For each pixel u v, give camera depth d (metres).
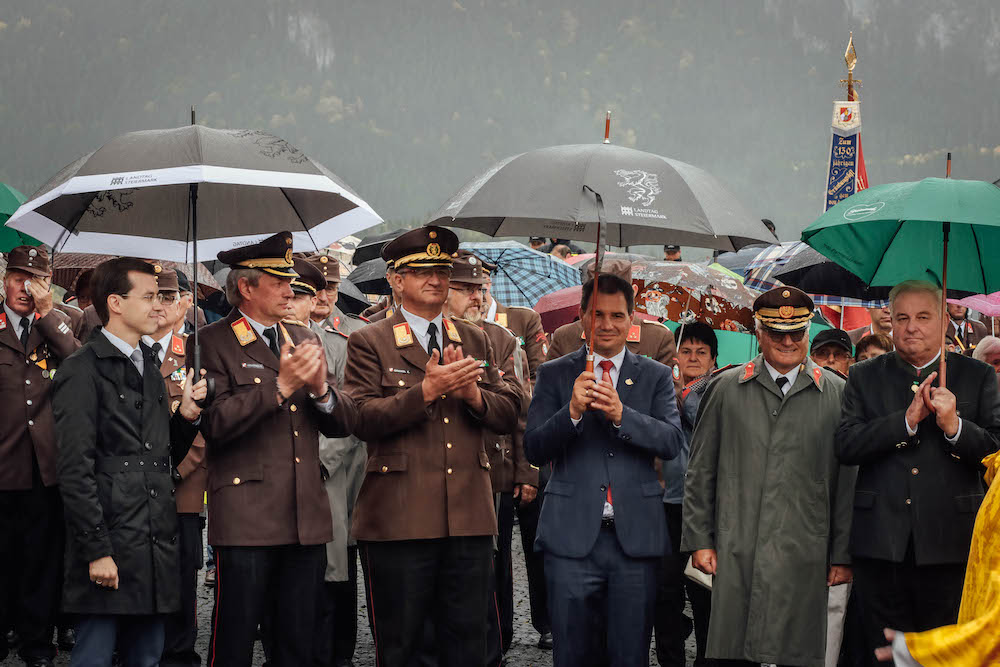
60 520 14.77
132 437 10.82
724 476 12.28
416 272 11.73
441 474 11.36
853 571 11.86
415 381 11.61
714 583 12.14
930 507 11.23
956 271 12.12
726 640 11.94
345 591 14.96
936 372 11.54
